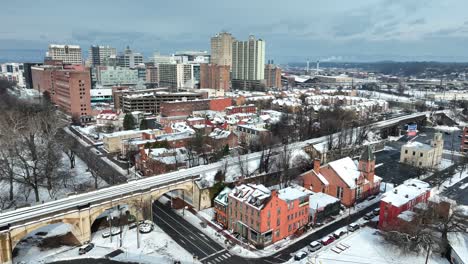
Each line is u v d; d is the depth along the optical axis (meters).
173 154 123.25
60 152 132.50
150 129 176.88
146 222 88.38
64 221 75.44
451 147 170.75
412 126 199.75
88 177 119.00
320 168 105.81
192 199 100.12
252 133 155.50
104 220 89.88
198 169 108.50
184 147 137.25
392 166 138.38
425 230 73.00
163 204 102.06
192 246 78.94
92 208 79.06
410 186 96.12
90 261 72.56
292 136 167.00
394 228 77.56
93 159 138.38
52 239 81.38
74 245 78.81
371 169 105.50
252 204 79.75
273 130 167.75
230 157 127.00
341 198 100.38
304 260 72.62
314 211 88.94
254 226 79.06
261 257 74.62
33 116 158.38
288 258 74.12
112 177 118.81
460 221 74.06
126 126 186.62
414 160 137.75
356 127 174.50
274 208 79.25
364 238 81.31
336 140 154.00
